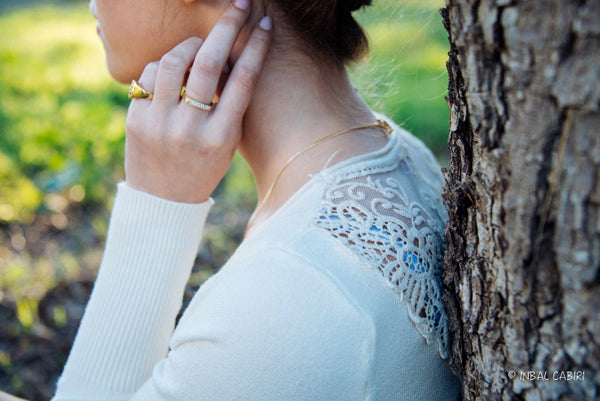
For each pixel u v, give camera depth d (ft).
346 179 2.92
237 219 11.04
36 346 8.14
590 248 2.03
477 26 2.20
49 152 12.88
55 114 14.89
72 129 13.74
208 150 3.14
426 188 3.42
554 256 2.14
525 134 2.12
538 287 2.22
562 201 2.06
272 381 2.52
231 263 2.84
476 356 2.66
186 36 3.31
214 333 2.58
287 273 2.58
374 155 3.07
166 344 3.46
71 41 24.49
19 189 11.68
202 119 3.14
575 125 1.98
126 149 3.33
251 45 3.08
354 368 2.54
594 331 2.10
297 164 3.11
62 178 11.78
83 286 9.41
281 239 2.71
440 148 12.96
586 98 1.93
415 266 2.81
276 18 3.14
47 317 8.70
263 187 3.37
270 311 2.53
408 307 2.71
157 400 2.75
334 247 2.67
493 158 2.29
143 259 3.32
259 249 2.74
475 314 2.60
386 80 4.18
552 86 2.00
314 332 2.51
